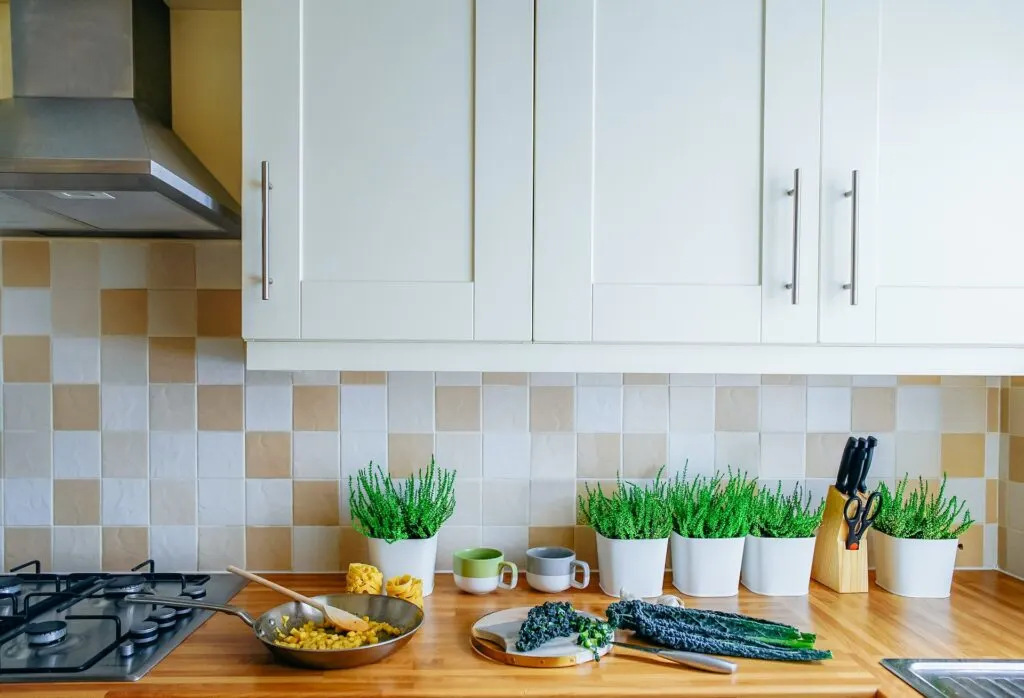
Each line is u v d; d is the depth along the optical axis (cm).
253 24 129
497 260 130
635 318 131
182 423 163
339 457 165
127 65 138
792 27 132
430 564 151
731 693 108
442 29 130
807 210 132
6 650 119
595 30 131
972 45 134
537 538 167
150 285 162
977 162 135
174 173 122
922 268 134
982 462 169
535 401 166
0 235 158
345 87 130
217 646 123
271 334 129
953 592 154
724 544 149
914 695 106
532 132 130
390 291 130
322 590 153
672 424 168
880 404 170
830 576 156
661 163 131
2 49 158
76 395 162
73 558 163
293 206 129
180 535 164
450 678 111
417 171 130
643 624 123
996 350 138
